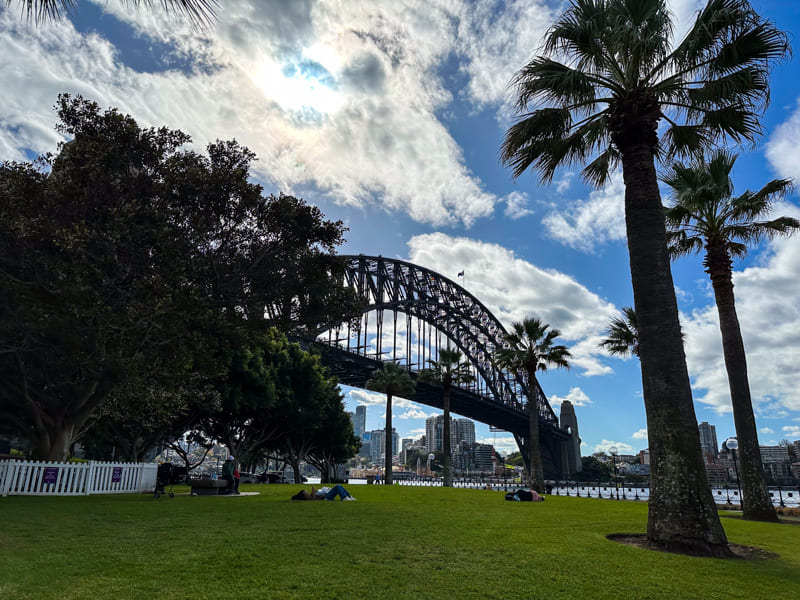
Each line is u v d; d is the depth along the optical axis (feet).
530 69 38.83
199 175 59.93
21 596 15.26
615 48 35.96
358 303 75.25
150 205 58.23
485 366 360.28
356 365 242.99
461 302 367.86
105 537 25.44
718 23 34.27
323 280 70.90
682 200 66.33
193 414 132.77
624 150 38.29
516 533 30.81
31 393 63.10
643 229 36.32
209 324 61.98
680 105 39.81
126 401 78.23
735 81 35.37
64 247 49.83
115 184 57.47
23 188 55.21
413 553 23.38
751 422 62.39
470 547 25.32
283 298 70.38
